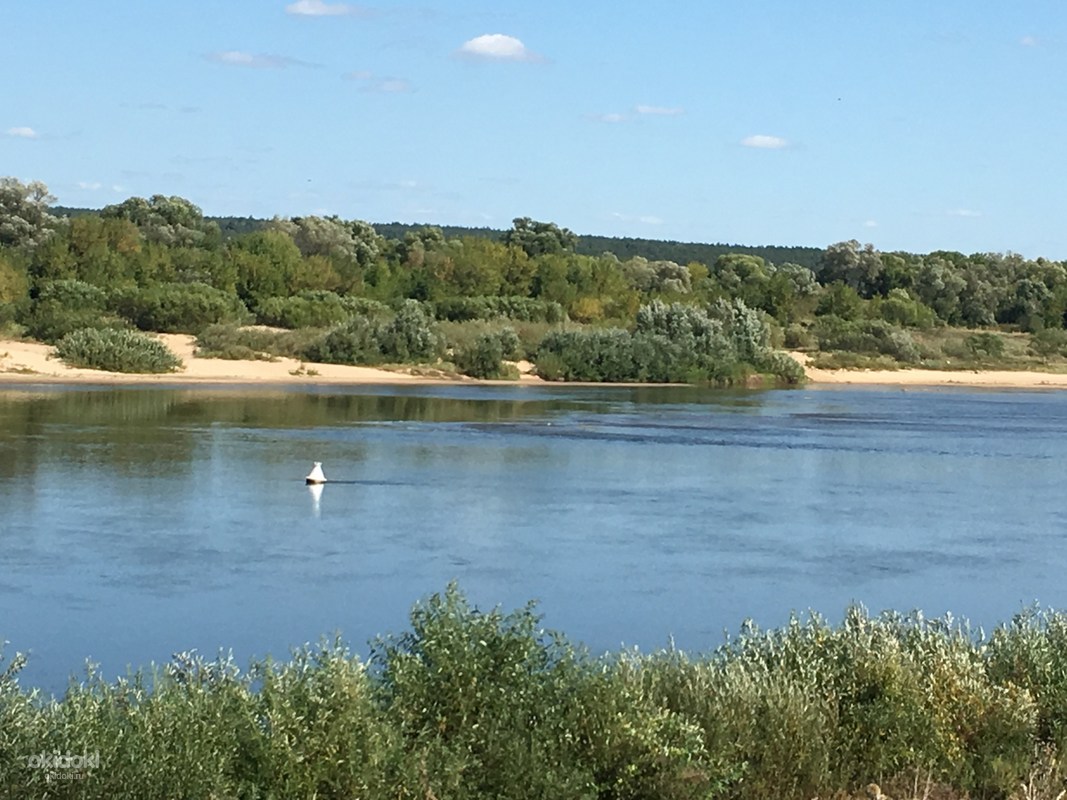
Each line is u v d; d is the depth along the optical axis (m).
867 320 124.75
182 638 19.80
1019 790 12.75
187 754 10.94
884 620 17.53
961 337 124.88
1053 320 146.12
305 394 67.69
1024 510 35.88
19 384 64.69
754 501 35.94
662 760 11.89
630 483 38.69
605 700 12.34
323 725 11.34
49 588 22.83
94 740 11.12
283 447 43.66
